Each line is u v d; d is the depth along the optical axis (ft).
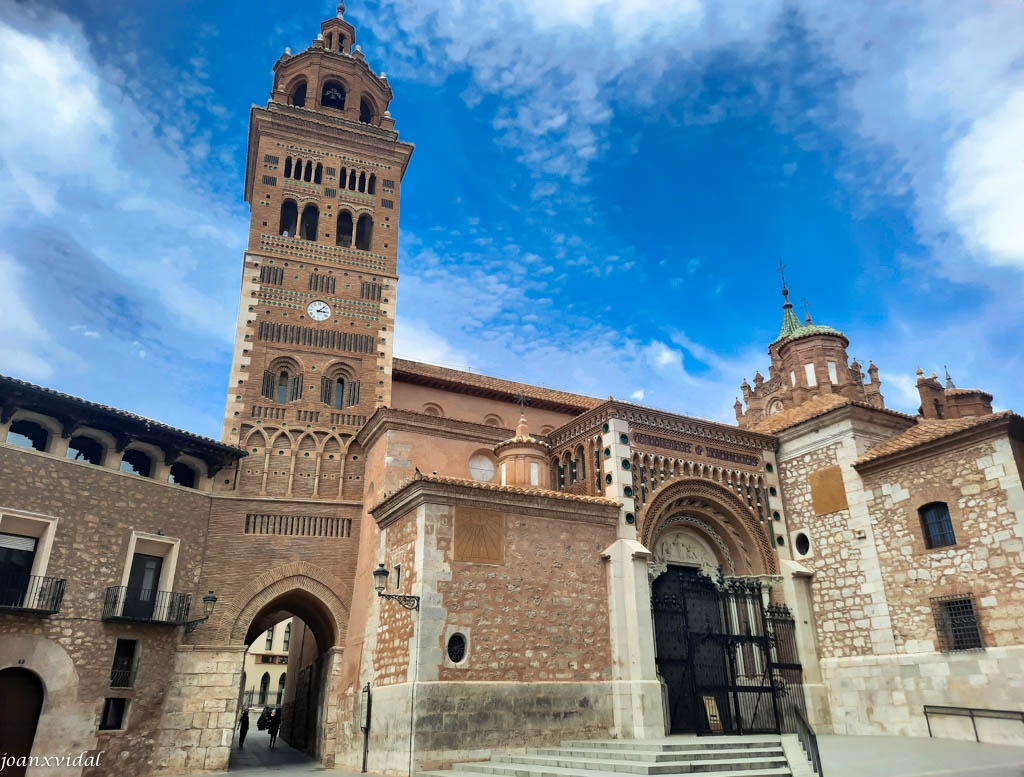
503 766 65.77
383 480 102.17
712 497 98.94
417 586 76.23
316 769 94.43
